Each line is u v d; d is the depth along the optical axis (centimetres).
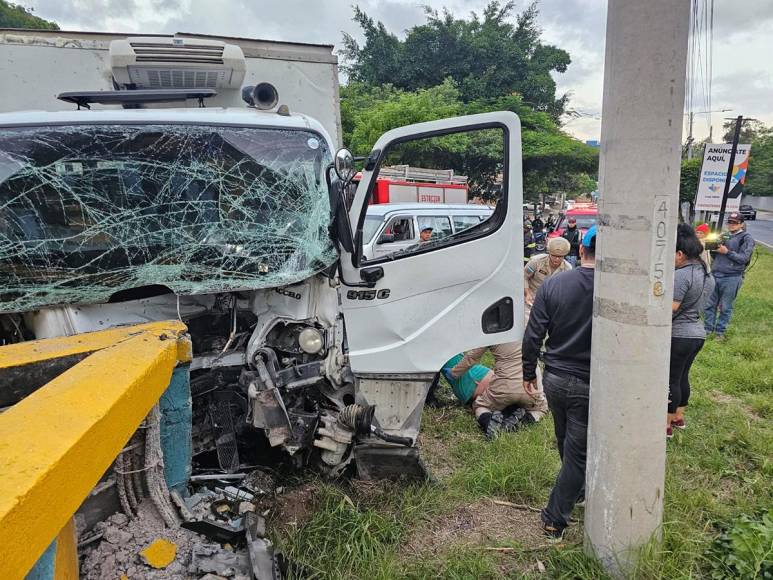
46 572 125
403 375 321
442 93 2248
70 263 266
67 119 271
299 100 455
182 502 218
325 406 325
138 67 352
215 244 283
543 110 2858
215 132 289
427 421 461
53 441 116
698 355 632
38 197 264
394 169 795
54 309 269
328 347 311
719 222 861
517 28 2838
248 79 435
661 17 205
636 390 231
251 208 290
